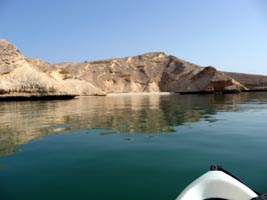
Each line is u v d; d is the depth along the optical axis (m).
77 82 55.56
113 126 10.55
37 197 3.94
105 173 4.93
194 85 72.88
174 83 84.94
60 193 4.07
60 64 91.50
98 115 14.84
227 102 26.08
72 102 29.97
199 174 4.81
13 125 11.12
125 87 86.12
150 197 3.91
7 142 7.73
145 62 98.69
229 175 3.82
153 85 87.50
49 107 21.61
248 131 9.00
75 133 9.10
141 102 28.98
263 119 12.26
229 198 3.48
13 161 5.78
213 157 5.84
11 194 4.05
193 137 8.09
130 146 7.03
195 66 90.38
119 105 23.91
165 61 99.50
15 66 35.38
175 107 20.27
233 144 7.04
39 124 11.38
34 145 7.32
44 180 4.62
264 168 5.06
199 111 16.52
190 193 3.38
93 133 9.06
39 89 34.97
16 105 24.31
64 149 6.81
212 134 8.54
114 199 3.86
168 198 3.87
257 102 25.59
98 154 6.26
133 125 10.73
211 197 3.53
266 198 3.03
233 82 62.06
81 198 3.90
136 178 4.66
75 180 4.60
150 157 5.93
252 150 6.38
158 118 12.90
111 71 89.56
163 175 4.78
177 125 10.55
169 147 6.83
